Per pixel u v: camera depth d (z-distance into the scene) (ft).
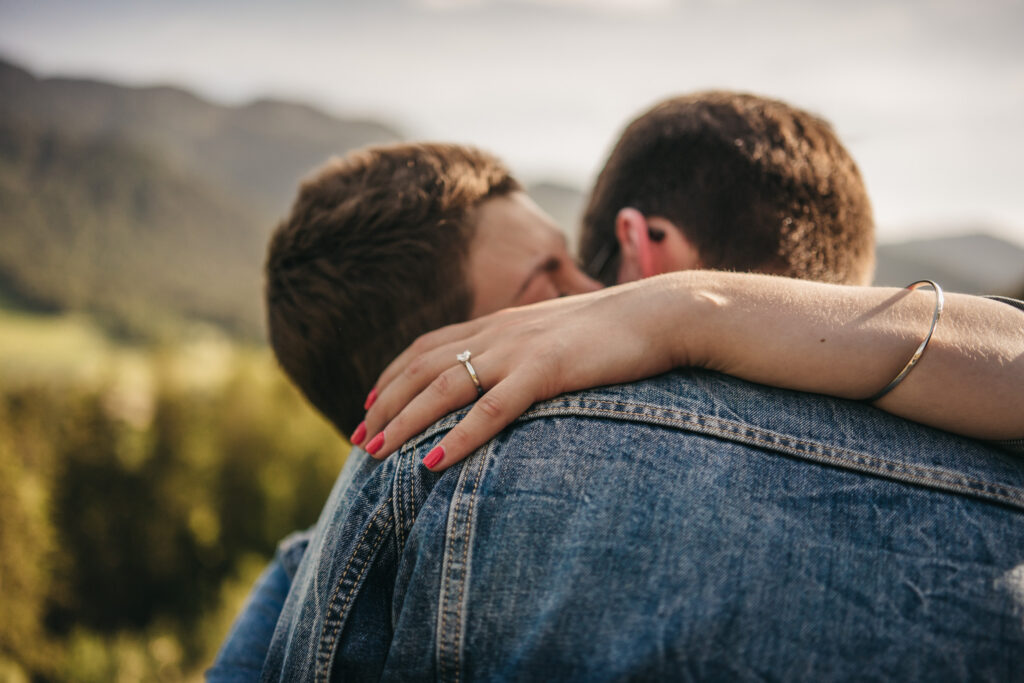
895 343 2.20
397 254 3.28
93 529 36.01
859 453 2.11
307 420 41.86
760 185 3.14
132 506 37.35
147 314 276.21
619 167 3.59
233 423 39.83
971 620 1.83
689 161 3.26
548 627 1.93
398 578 2.28
